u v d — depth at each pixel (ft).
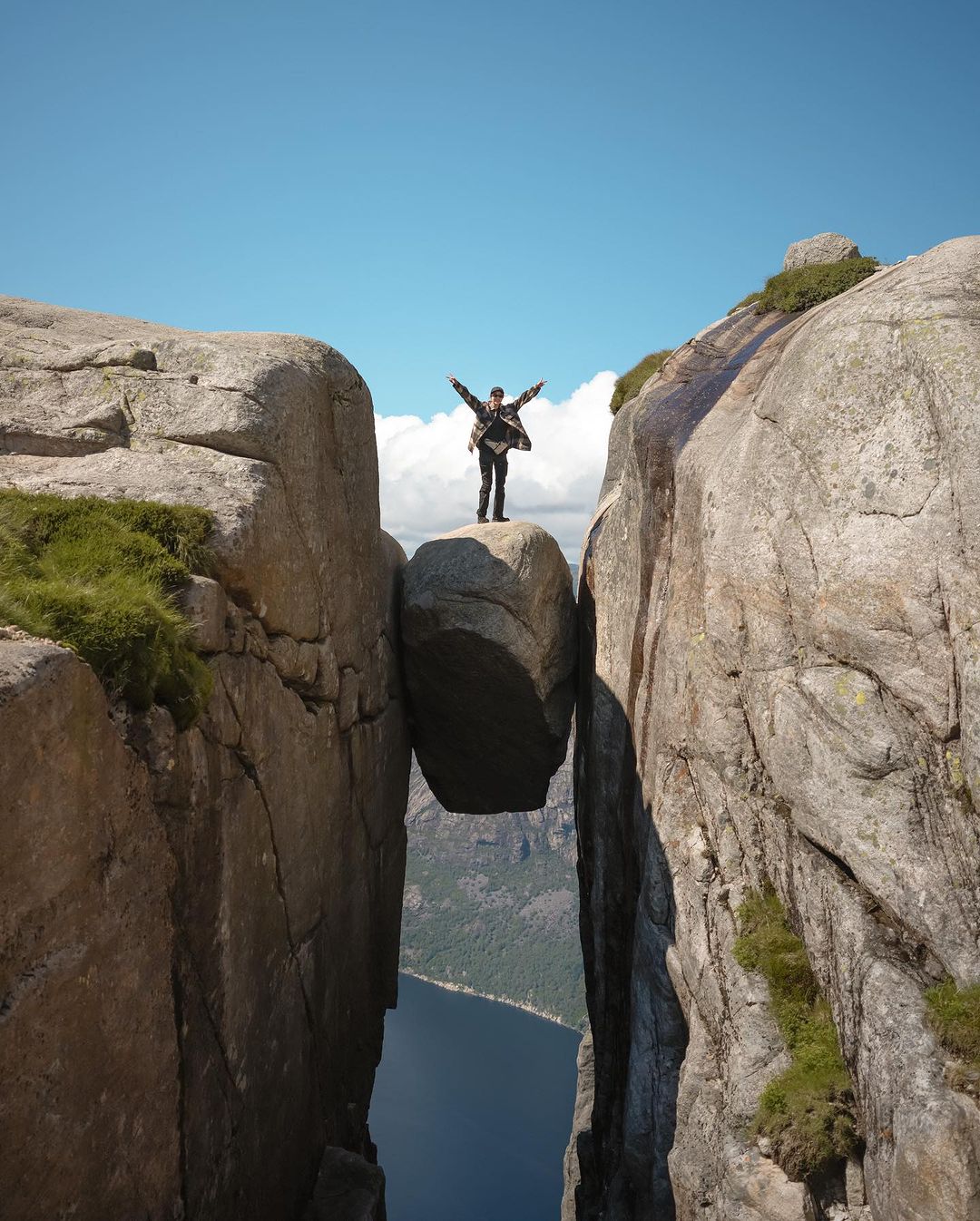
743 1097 26.66
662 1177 34.37
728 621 32.35
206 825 22.86
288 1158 29.45
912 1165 20.65
